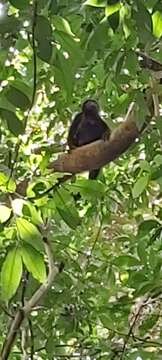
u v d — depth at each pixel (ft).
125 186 26.91
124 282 23.65
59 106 22.03
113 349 23.15
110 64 15.81
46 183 15.90
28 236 13.15
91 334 24.44
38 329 24.20
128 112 19.16
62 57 13.34
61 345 24.23
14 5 12.45
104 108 25.57
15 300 20.57
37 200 15.87
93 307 24.27
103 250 27.84
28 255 13.14
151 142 23.84
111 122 24.97
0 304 19.51
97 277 24.97
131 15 13.85
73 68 13.44
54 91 23.70
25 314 18.19
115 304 23.77
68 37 13.33
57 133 27.53
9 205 14.06
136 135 19.06
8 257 13.20
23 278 20.67
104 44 15.83
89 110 25.13
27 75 20.06
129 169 28.35
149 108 18.42
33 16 12.17
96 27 15.17
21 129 13.25
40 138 26.04
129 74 16.90
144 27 13.24
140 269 22.91
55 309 24.03
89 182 16.49
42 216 17.24
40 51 12.22
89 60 16.85
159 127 17.57
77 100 27.02
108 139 19.13
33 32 12.10
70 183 17.08
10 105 13.23
